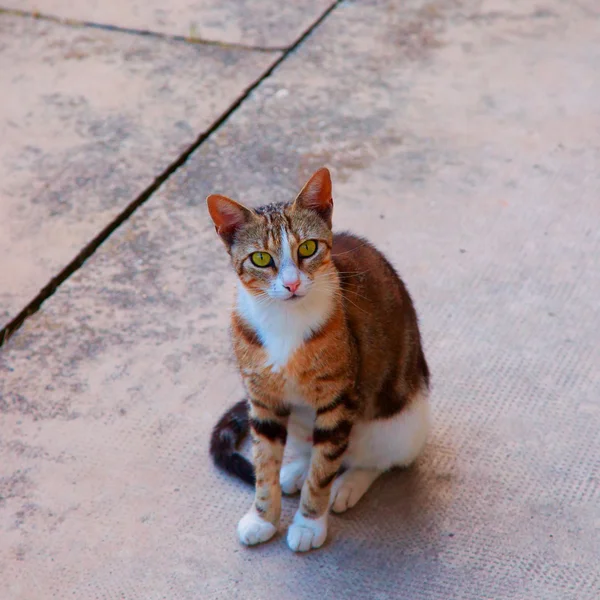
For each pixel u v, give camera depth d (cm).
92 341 507
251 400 387
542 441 435
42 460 437
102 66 754
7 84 733
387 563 383
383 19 803
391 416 407
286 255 357
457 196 604
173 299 534
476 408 455
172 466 433
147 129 680
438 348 489
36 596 376
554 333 496
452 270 542
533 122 670
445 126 671
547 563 379
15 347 504
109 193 618
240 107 701
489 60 742
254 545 394
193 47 774
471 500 409
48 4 837
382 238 570
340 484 413
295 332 362
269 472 390
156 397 471
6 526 406
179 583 379
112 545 396
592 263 544
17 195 617
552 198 598
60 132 679
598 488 411
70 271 557
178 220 595
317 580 378
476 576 376
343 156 646
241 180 627
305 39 780
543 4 815
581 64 731
